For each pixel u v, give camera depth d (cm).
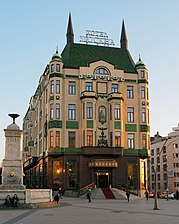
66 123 6066
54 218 2297
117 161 6031
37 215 2511
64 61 6406
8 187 3331
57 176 5934
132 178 6088
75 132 6078
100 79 6331
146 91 6488
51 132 6012
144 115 6384
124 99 6362
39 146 7225
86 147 5884
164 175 10806
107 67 6394
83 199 5034
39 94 7500
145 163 6359
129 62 6781
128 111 6353
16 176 3391
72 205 3722
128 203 4281
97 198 5181
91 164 5847
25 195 3325
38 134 7425
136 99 6438
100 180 5984
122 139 6094
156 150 11425
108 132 6178
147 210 3133
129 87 6456
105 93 6319
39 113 7425
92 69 6328
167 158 10700
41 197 3553
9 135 3462
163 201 5150
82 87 6219
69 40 6850
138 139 6278
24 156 9056
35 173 7406
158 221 2150
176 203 4553
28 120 8919
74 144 6038
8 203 3159
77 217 2378
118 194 5341
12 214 2591
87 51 6725
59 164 5978
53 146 5931
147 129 6338
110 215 2561
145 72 6531
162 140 11138
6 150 3438
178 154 10344
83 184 5856
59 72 6172
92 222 2056
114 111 6153
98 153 5875
